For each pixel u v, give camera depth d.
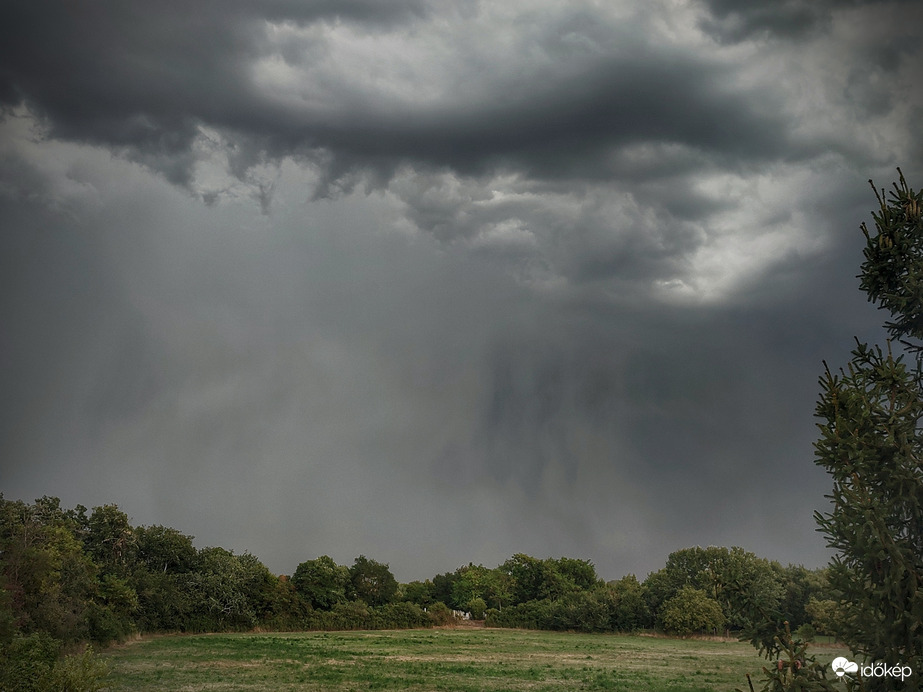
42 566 52.22
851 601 9.94
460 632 127.00
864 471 10.14
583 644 102.44
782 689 10.14
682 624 123.31
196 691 43.41
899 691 9.65
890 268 11.29
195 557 108.81
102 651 67.12
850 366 11.09
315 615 120.62
